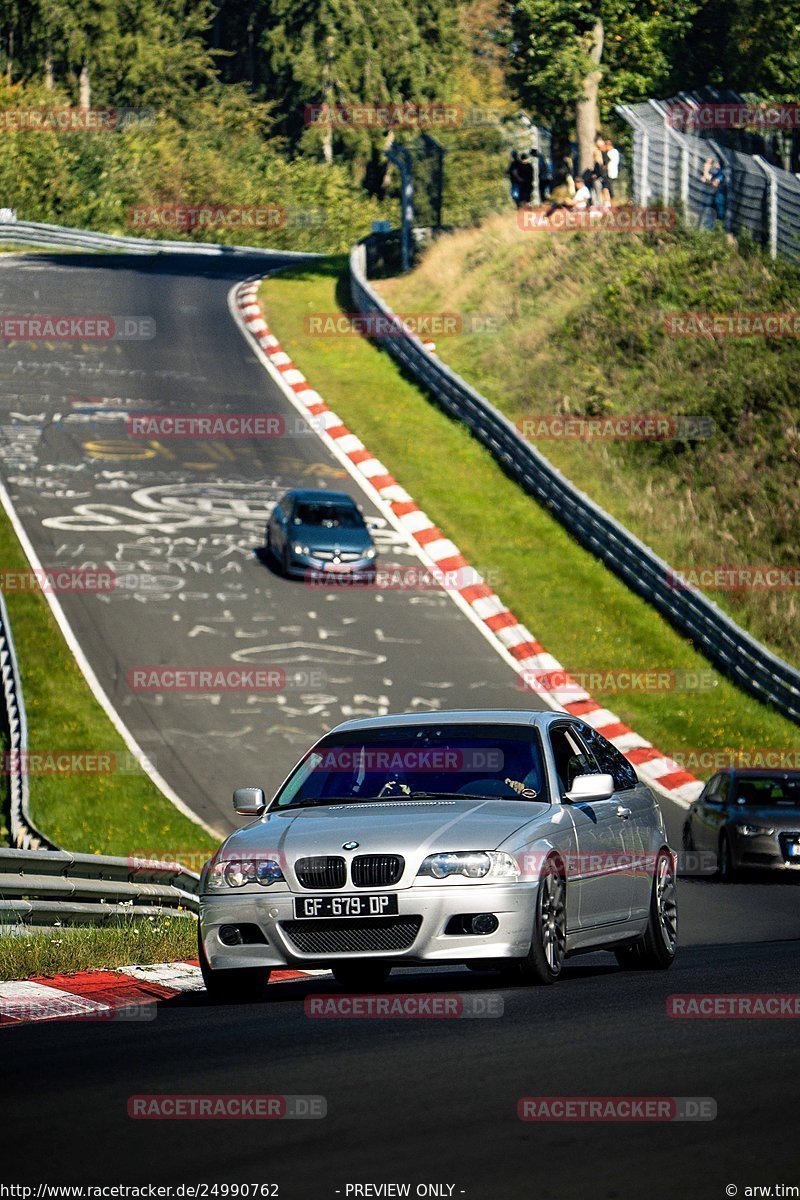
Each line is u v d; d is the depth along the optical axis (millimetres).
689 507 139125
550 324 174625
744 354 156875
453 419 157625
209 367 172375
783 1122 20188
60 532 124812
